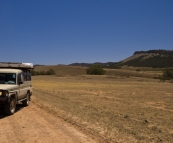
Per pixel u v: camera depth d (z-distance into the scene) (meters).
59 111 13.46
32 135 8.57
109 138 8.34
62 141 7.91
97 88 40.06
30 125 10.08
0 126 9.81
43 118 11.56
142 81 78.62
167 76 89.25
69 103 18.47
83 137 8.41
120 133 9.00
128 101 22.91
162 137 8.87
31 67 15.42
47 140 7.99
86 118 11.59
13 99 12.44
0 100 11.32
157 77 109.56
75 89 36.62
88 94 28.91
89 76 96.25
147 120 12.65
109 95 28.69
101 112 14.33
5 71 13.30
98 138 8.32
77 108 15.25
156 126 11.20
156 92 34.78
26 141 7.83
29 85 16.09
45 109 14.25
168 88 44.00
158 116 14.63
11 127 9.68
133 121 11.98
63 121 10.93
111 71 143.25
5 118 11.39
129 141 8.04
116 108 17.42
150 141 8.16
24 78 14.96
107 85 50.22
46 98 20.95
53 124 10.32
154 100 24.47
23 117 11.73
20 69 14.81
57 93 28.62
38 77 91.12
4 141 7.79
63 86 43.47
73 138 8.27
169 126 11.38
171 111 17.19
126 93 32.06
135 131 9.51
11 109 12.27
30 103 16.94
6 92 11.45
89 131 9.20
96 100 22.55
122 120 11.99
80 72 139.12
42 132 9.00
